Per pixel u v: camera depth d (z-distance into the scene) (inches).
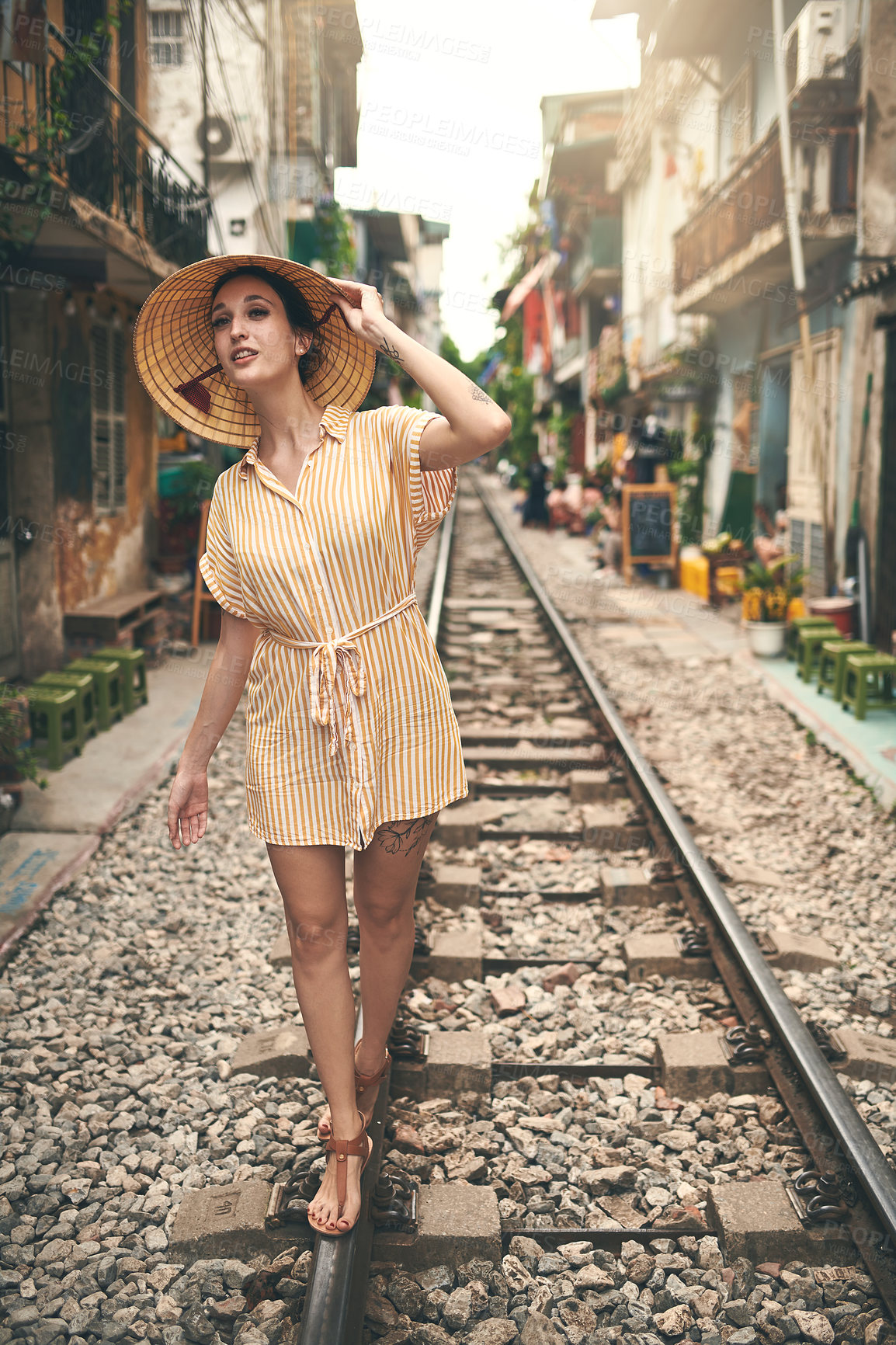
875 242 385.1
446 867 191.0
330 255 677.3
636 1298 99.3
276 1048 135.8
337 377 91.5
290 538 83.3
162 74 534.0
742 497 566.9
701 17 518.0
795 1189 109.7
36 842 209.2
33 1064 135.2
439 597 418.6
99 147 301.7
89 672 283.9
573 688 329.4
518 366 1631.4
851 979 160.7
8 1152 117.7
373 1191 103.3
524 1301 97.7
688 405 689.0
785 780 261.6
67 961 163.5
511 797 238.2
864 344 379.9
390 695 88.5
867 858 211.6
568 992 154.9
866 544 377.7
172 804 95.0
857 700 301.3
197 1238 102.7
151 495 443.5
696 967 160.4
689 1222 108.3
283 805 88.3
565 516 831.1
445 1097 130.4
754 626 388.8
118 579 394.0
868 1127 118.0
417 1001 149.5
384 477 84.7
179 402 89.5
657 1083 134.0
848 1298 98.7
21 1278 99.3
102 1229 105.6
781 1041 133.2
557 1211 110.3
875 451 370.0
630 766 242.7
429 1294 97.0
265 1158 116.7
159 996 153.6
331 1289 86.9
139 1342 92.7
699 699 338.0
